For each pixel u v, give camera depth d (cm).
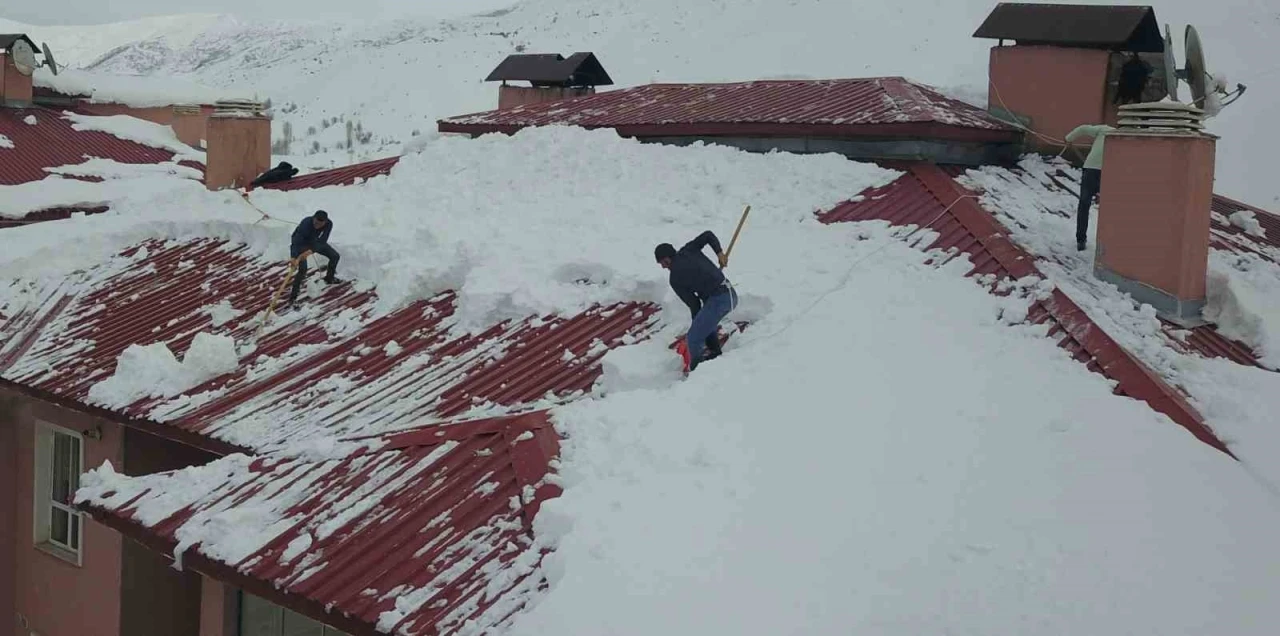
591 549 666
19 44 2781
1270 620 612
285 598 711
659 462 762
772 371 891
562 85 2233
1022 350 949
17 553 1431
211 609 1067
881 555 661
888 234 1180
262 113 1981
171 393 1110
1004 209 1283
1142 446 794
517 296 1124
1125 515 705
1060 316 997
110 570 1265
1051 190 1403
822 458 767
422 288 1227
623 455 777
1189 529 696
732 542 671
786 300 1023
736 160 1440
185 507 833
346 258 1345
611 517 698
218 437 984
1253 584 646
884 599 621
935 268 1100
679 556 656
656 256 952
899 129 1335
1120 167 1127
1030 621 600
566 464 779
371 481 814
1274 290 1230
